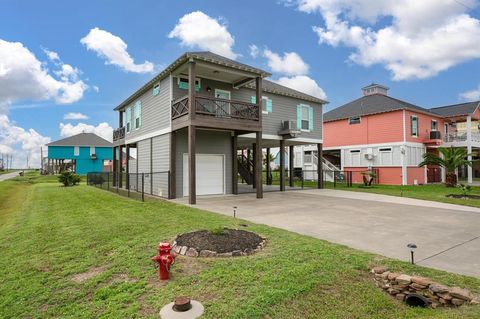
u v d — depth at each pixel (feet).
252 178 68.13
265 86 55.16
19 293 12.69
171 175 43.47
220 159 49.90
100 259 16.51
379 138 77.20
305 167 93.04
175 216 28.30
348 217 28.58
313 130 63.16
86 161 130.21
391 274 12.74
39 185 81.56
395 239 20.25
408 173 73.00
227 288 12.43
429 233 22.06
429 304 11.59
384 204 37.88
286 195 48.39
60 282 13.66
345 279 13.25
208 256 16.30
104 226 24.26
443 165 66.03
